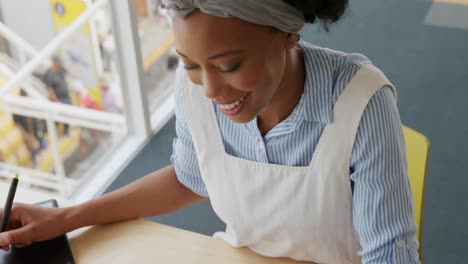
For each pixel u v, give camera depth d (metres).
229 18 0.70
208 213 2.28
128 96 2.55
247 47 0.72
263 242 1.08
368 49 3.17
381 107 0.88
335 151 0.92
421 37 3.27
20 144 2.40
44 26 2.45
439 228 2.16
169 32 2.99
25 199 1.21
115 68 2.48
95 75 2.54
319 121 0.91
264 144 0.98
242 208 1.05
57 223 1.09
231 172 1.03
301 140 0.95
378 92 0.89
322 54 0.90
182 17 0.71
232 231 1.10
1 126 2.33
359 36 3.29
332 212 0.98
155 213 1.17
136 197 1.15
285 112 0.93
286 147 0.97
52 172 2.43
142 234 1.12
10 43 2.38
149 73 2.97
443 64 3.04
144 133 2.63
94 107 2.62
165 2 0.71
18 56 2.41
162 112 2.82
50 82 2.47
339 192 0.96
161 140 2.65
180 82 1.02
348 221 1.00
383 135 0.89
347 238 1.02
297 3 0.74
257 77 0.75
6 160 2.39
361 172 0.92
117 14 2.33
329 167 0.94
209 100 0.99
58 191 2.32
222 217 1.11
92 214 1.12
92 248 1.09
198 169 1.13
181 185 1.17
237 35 0.71
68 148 2.53
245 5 0.69
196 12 0.70
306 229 1.02
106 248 1.09
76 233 1.12
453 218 2.20
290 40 0.80
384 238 0.92
